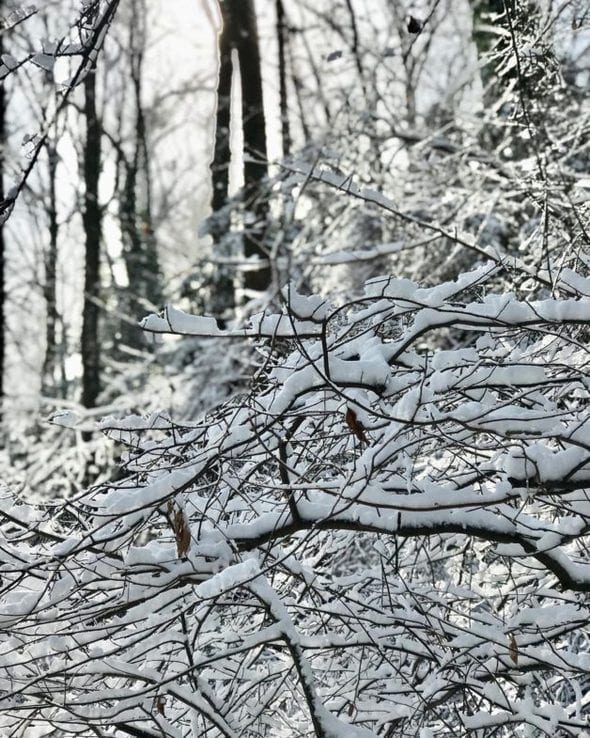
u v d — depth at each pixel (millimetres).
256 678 4562
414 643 4523
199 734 4391
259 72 12562
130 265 19359
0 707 4004
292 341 3965
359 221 10062
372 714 4695
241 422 4082
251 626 4855
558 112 8133
